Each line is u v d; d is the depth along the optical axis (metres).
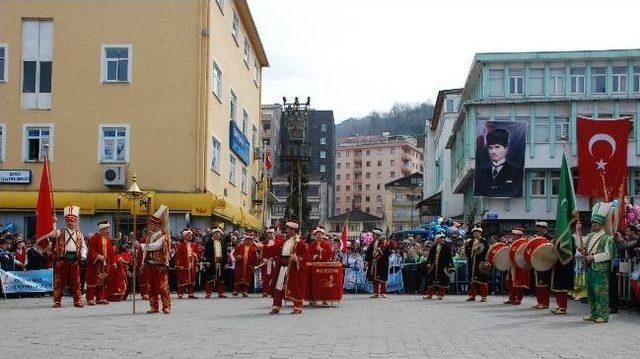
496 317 15.30
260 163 52.31
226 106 36.78
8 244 21.62
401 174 154.50
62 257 17.14
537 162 45.56
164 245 15.50
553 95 46.44
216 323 13.15
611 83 45.94
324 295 18.30
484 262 20.98
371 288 26.73
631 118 45.09
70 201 30.72
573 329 12.68
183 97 31.80
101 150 31.70
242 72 42.41
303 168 49.47
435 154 83.69
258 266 22.17
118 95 31.86
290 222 16.05
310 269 18.45
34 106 31.94
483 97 46.97
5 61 32.03
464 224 55.91
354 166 158.75
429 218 74.69
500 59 46.56
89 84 31.94
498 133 45.03
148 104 31.80
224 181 36.47
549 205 45.41
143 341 10.24
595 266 14.16
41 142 31.89
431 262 22.41
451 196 66.75
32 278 21.17
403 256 27.06
